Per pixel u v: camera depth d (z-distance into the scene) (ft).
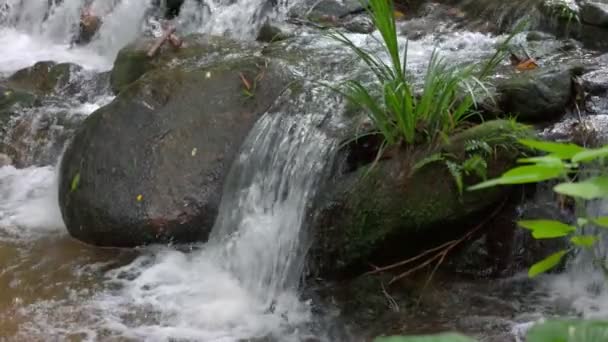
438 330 16.31
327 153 17.24
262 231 17.51
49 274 17.71
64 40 24.21
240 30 22.07
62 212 18.57
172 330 16.65
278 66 19.04
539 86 17.35
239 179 18.08
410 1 21.62
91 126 18.67
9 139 20.77
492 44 19.74
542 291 16.84
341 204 16.83
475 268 16.98
